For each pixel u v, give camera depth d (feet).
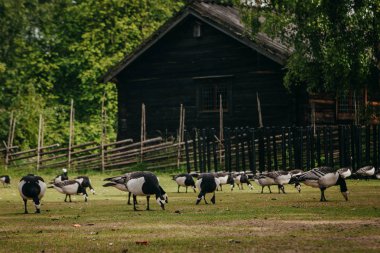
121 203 79.51
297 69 125.49
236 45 154.92
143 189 67.82
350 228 51.34
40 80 224.74
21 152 156.35
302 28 119.24
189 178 95.25
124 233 51.08
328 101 152.25
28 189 68.54
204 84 159.22
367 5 115.34
